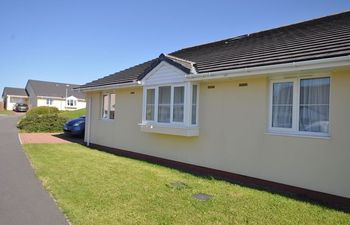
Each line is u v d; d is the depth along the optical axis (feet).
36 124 70.08
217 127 29.45
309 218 17.43
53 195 20.76
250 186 25.07
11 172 27.53
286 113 24.47
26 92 224.33
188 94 30.94
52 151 41.52
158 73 35.14
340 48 20.70
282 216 17.67
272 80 25.34
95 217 16.80
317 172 21.74
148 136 38.24
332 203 20.70
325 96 22.12
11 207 18.30
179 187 23.56
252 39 37.88
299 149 22.89
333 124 21.01
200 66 32.19
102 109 49.78
